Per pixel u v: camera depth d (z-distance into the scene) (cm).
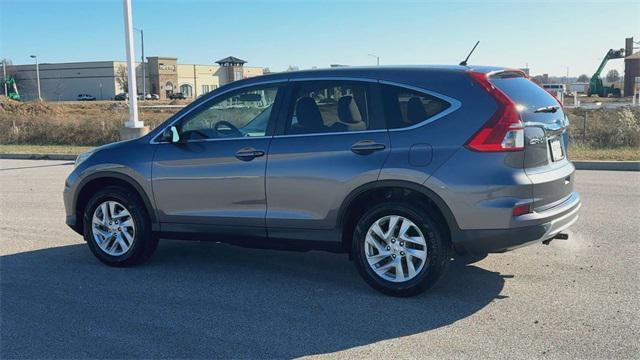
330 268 623
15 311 512
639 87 4131
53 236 780
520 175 486
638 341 434
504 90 504
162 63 10575
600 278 571
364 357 417
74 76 11075
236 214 577
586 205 907
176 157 600
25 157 1828
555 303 510
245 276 602
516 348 426
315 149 539
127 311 509
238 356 423
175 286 574
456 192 488
